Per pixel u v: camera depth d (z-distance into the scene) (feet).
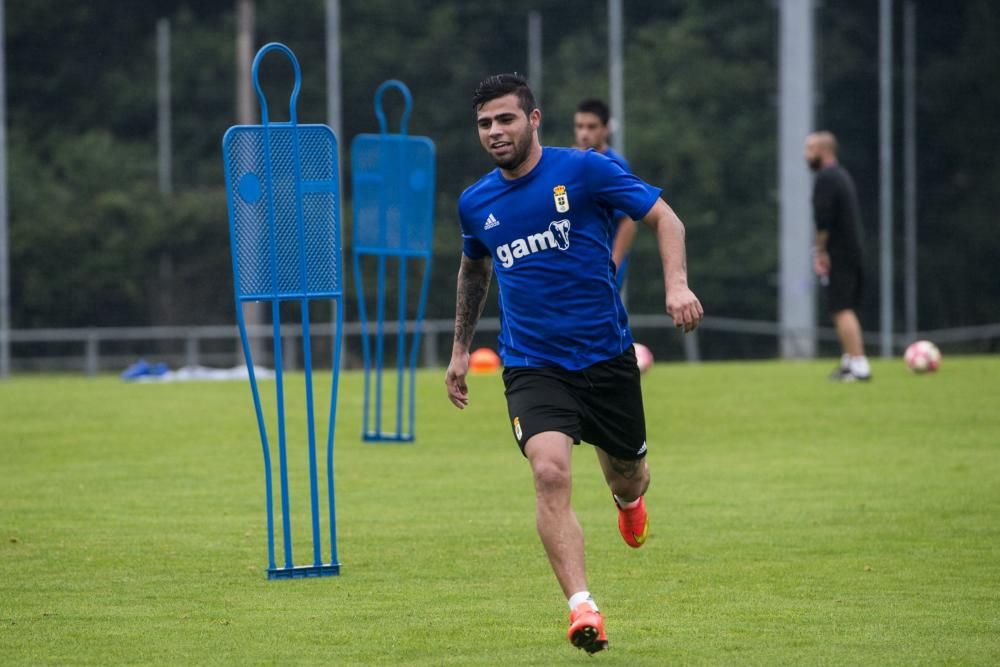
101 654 63.77
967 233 392.06
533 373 68.03
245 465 121.19
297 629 67.92
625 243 122.01
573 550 62.39
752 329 301.43
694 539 88.99
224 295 364.58
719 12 401.90
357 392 175.52
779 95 294.25
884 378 174.91
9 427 147.13
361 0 391.04
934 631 66.59
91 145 387.75
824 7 408.87
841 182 164.66
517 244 67.92
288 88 390.63
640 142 375.45
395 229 134.51
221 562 83.51
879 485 107.86
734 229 375.04
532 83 346.33
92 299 359.66
